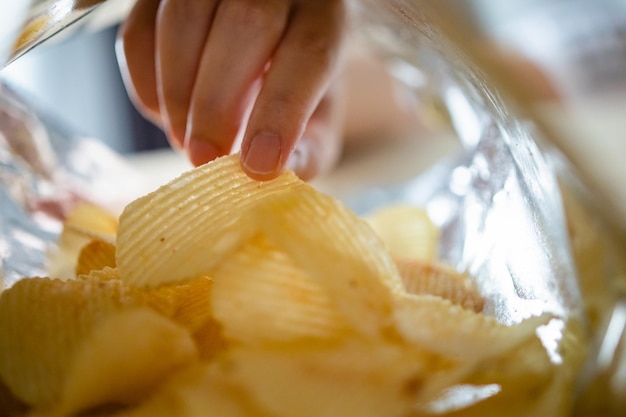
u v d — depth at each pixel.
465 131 0.47
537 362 0.21
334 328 0.22
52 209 0.39
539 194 0.25
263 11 0.32
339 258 0.23
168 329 0.22
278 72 0.31
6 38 0.25
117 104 0.94
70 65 0.94
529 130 0.23
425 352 0.21
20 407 0.22
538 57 0.23
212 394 0.20
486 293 0.26
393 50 0.47
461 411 0.20
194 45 0.32
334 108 0.53
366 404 0.20
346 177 0.67
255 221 0.23
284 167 0.27
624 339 0.22
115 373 0.21
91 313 0.22
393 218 0.36
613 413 0.21
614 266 0.24
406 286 0.27
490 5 0.23
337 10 0.35
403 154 0.71
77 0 0.28
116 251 0.24
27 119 0.45
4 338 0.22
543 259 0.25
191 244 0.24
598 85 0.23
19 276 0.29
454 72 0.33
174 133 0.34
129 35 0.36
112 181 0.48
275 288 0.22
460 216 0.38
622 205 0.22
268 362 0.21
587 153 0.22
